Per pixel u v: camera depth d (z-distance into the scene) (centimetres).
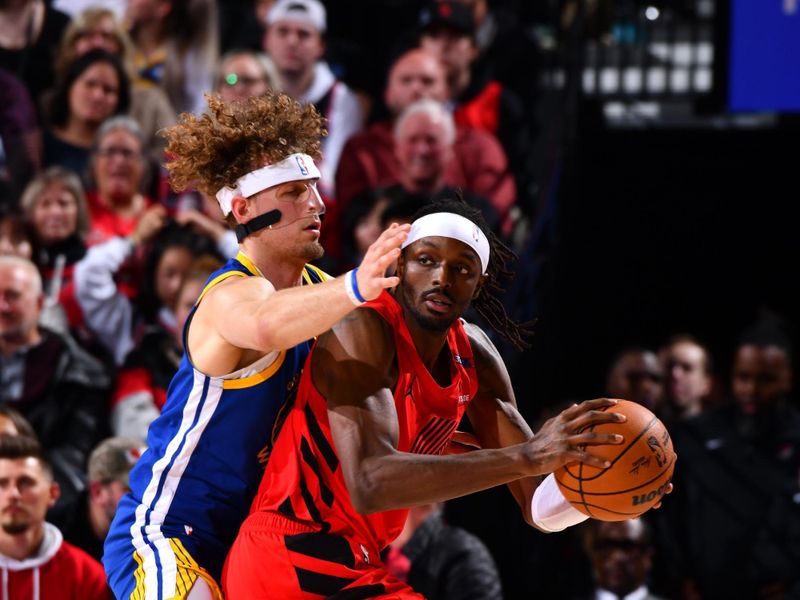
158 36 1468
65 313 1266
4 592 894
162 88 1465
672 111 1820
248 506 609
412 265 549
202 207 1398
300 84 1493
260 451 594
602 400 530
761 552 1136
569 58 1630
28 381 1161
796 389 1587
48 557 912
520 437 609
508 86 1587
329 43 1566
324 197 1427
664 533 1173
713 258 1716
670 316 1711
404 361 550
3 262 1167
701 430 1194
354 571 555
